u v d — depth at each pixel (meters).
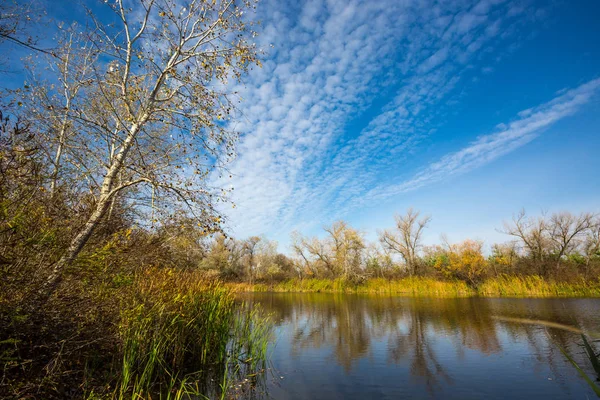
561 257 33.38
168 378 6.67
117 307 5.79
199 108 8.11
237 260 45.22
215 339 8.35
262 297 31.19
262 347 8.52
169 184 7.11
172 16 7.71
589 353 4.57
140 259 6.76
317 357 9.31
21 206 3.87
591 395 6.26
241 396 6.32
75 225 5.24
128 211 7.65
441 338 11.36
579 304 18.38
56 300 4.37
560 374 7.41
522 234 35.12
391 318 15.96
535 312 15.85
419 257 43.34
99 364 5.66
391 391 6.75
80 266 4.70
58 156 6.68
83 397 4.57
